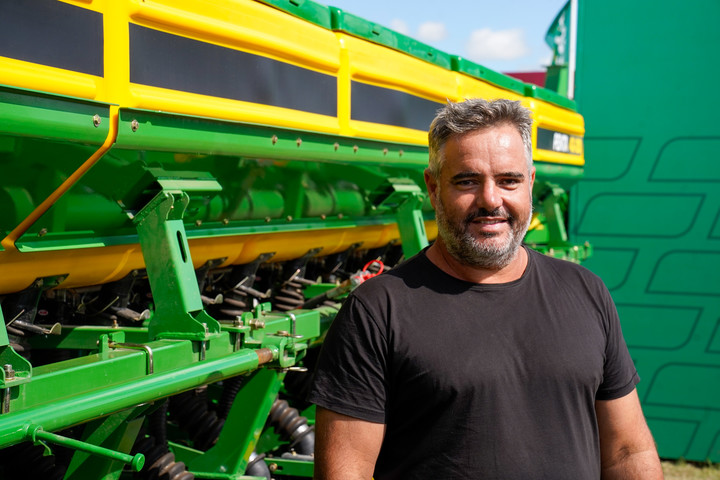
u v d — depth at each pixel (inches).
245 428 129.6
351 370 71.9
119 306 123.4
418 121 165.6
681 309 252.2
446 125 73.7
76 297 120.3
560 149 236.5
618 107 255.1
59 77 83.1
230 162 117.3
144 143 95.7
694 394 252.2
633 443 78.0
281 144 121.3
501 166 71.8
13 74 77.2
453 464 71.2
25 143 82.8
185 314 100.0
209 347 102.3
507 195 72.4
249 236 140.9
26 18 79.4
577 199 260.5
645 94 252.4
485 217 71.8
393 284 73.9
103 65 89.9
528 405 71.7
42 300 116.3
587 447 73.5
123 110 91.6
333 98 135.3
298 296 165.8
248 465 142.9
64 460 118.7
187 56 101.4
